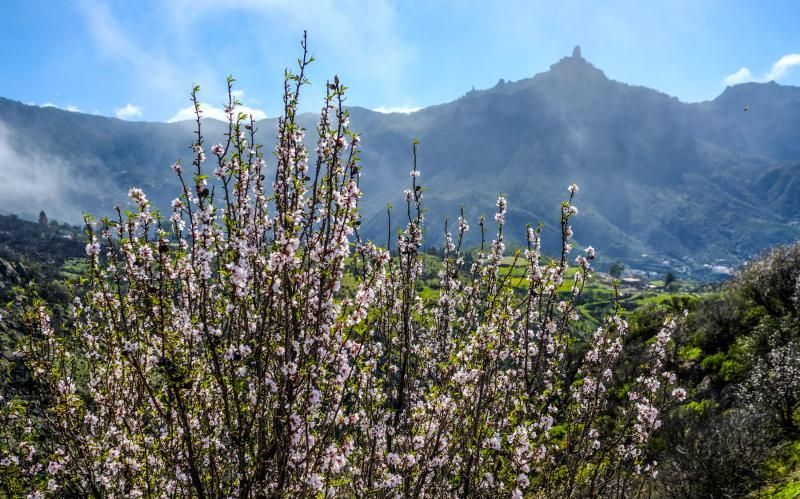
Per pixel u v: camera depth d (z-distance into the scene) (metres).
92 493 7.05
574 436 8.38
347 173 5.58
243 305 5.20
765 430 16.94
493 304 7.20
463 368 7.05
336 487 6.29
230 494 5.68
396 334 8.45
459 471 7.78
